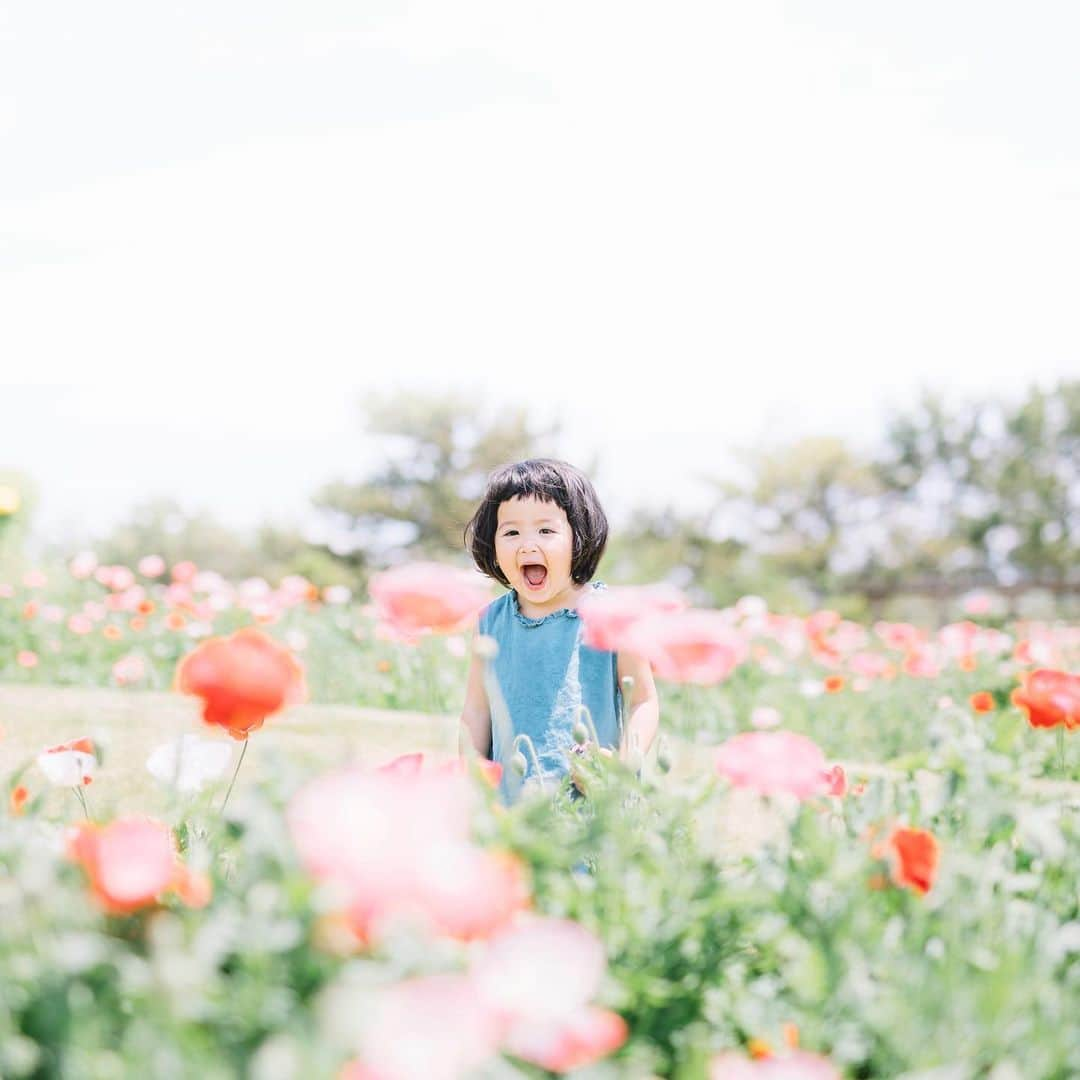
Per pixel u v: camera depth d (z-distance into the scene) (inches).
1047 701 96.5
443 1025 47.3
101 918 61.2
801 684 257.0
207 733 142.7
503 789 99.3
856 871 66.6
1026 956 65.1
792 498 851.4
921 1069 58.0
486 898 53.6
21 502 335.9
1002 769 82.1
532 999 51.3
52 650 291.4
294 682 67.3
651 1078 59.1
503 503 114.4
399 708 242.7
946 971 61.7
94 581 358.0
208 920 58.6
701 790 76.3
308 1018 51.1
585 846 68.2
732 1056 57.9
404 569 77.2
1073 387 864.9
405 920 54.2
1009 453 869.8
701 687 246.5
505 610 115.4
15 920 55.1
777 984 68.1
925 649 245.4
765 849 73.2
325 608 340.5
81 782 82.7
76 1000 52.5
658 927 64.5
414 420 905.5
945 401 887.1
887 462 892.0
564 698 108.7
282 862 57.9
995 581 831.7
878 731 249.6
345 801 53.9
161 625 302.5
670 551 812.0
